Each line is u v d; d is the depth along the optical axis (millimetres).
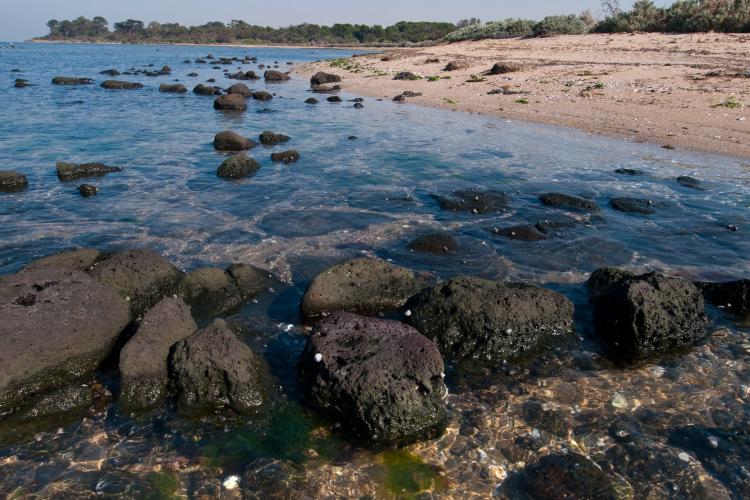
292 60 82875
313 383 6293
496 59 40438
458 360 7395
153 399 6371
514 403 6535
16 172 14617
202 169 16453
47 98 32188
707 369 7148
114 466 5555
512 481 5422
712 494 5211
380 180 15398
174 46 161500
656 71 28938
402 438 5906
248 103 32469
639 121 21672
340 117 26672
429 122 24703
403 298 8602
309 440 5934
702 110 21562
